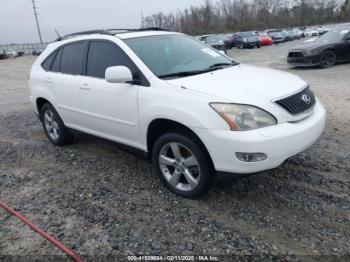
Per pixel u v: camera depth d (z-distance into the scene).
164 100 3.80
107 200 4.06
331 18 71.69
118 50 4.50
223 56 5.04
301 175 4.29
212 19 70.44
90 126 5.04
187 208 3.77
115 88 4.36
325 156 4.78
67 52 5.41
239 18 71.00
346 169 4.37
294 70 14.20
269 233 3.26
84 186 4.46
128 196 4.12
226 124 3.38
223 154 3.42
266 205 3.71
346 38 14.12
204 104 3.50
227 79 3.93
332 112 6.84
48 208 3.98
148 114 3.96
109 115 4.57
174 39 4.92
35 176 4.90
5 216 3.90
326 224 3.33
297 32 45.16
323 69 13.66
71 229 3.54
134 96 4.12
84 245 3.28
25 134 7.01
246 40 32.91
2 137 6.91
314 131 3.70
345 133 5.62
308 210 3.56
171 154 4.05
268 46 34.47
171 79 3.99
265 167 3.38
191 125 3.55
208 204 3.81
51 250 3.26
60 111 5.54
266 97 3.50
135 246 3.23
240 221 3.47
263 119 3.39
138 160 5.17
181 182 4.04
